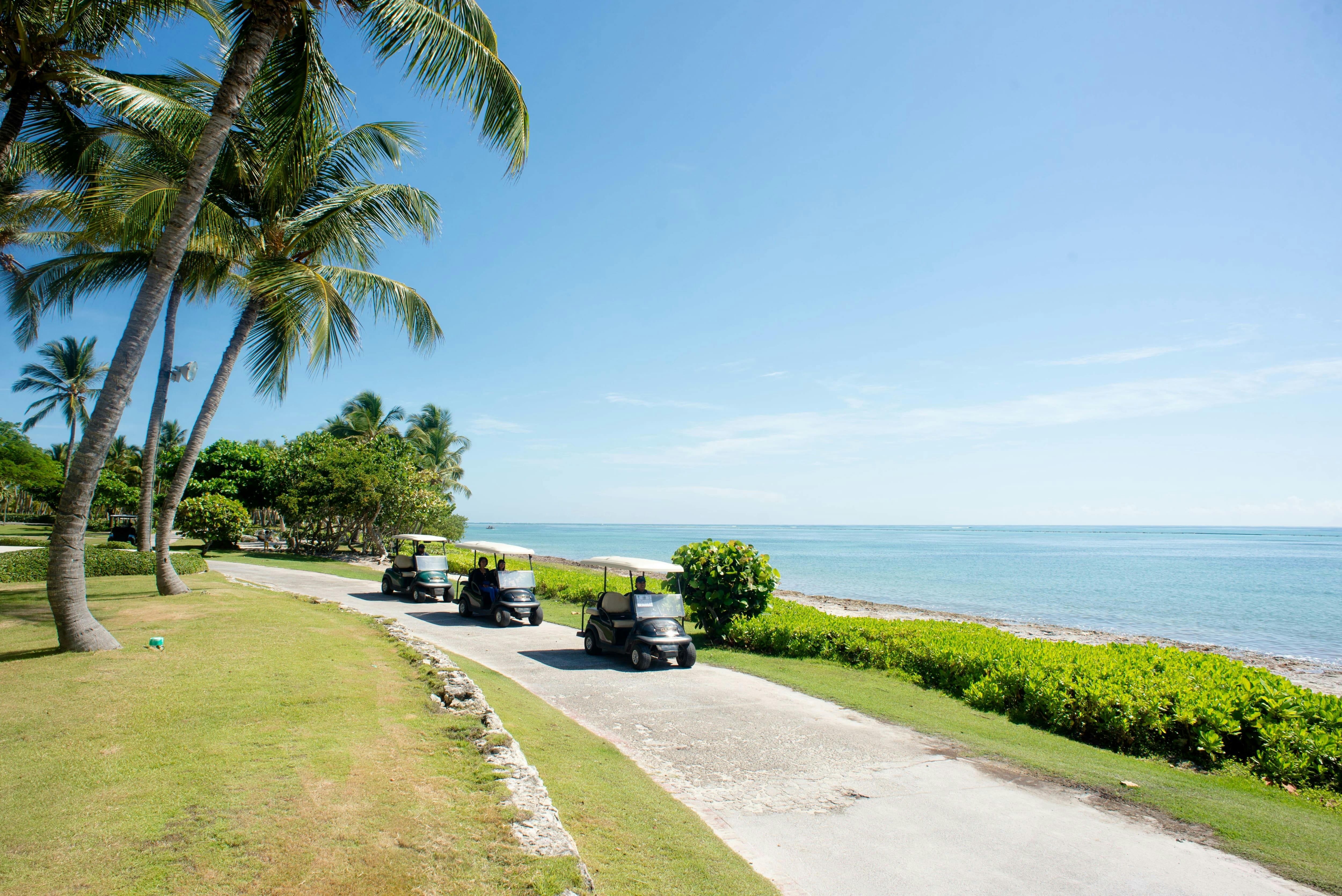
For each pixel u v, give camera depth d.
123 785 4.22
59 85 10.66
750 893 3.73
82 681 6.65
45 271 13.25
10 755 4.70
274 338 13.88
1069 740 7.30
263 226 13.46
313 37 9.78
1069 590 35.84
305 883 3.17
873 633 11.36
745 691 8.99
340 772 4.56
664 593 12.39
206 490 35.38
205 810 3.90
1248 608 28.22
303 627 10.45
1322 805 5.64
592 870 3.79
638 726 7.17
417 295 14.63
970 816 5.08
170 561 13.63
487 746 5.22
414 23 8.53
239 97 8.35
